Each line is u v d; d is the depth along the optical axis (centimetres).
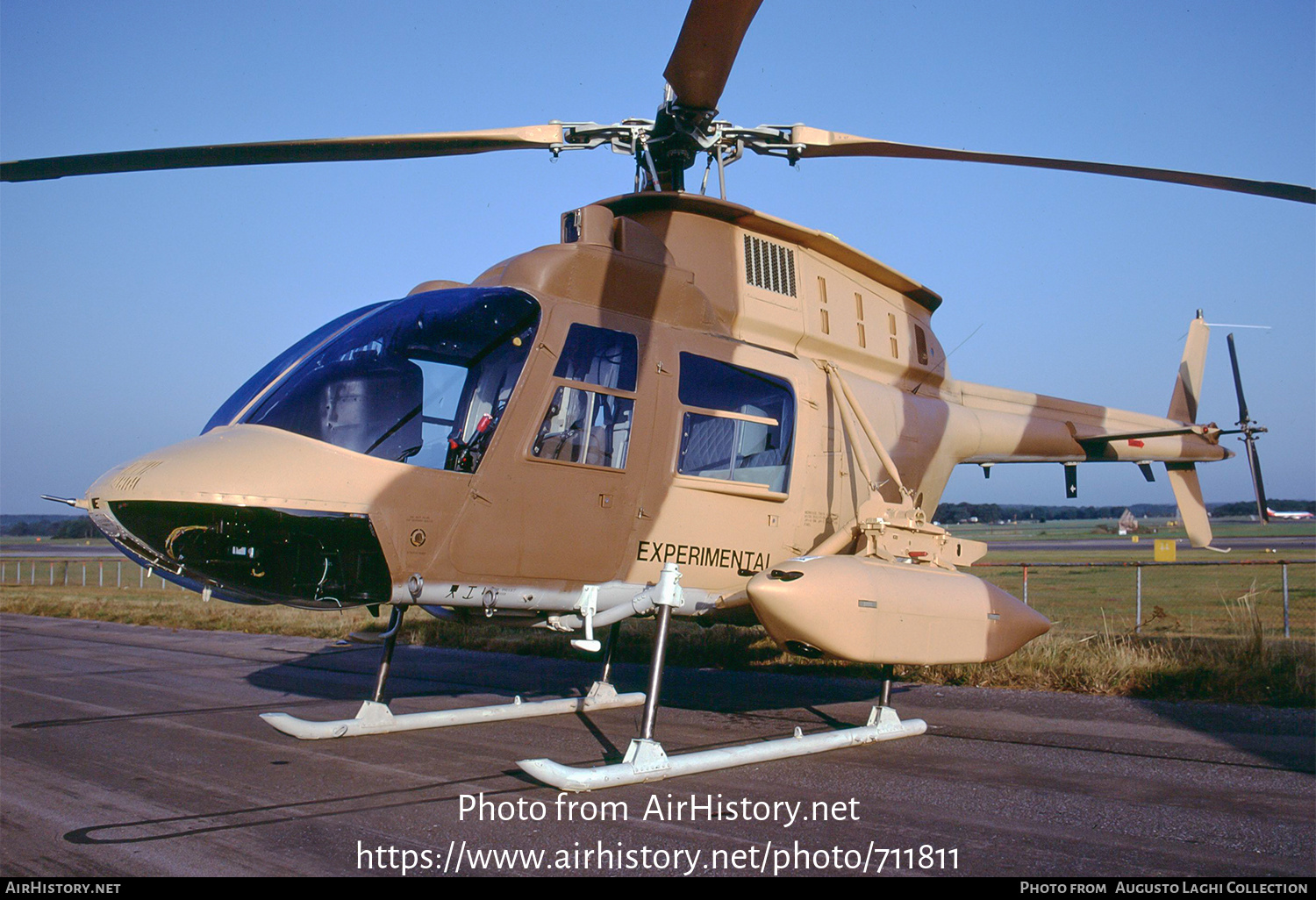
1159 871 347
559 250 562
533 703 698
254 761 546
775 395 647
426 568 501
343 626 1476
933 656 562
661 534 580
